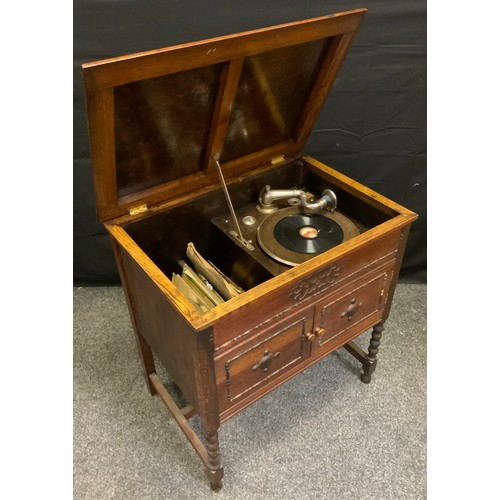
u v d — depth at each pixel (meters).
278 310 1.18
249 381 1.25
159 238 1.43
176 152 1.33
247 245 1.42
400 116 1.85
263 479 1.45
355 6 1.62
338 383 1.75
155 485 1.44
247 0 1.58
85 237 2.05
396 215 1.38
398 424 1.60
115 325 2.02
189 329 1.06
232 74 1.17
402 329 1.98
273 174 1.61
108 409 1.66
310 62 1.36
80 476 1.46
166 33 1.61
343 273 1.29
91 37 1.59
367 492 1.41
